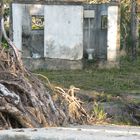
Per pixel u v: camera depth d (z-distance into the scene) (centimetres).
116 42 2869
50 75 2531
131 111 1477
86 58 2889
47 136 771
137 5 3297
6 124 901
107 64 2855
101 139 747
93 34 2920
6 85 966
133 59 3253
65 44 2855
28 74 1052
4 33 1171
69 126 973
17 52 1063
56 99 1071
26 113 927
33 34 2892
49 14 2866
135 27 3306
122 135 784
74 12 2844
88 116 1102
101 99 1639
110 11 2861
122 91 1962
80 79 2362
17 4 2875
